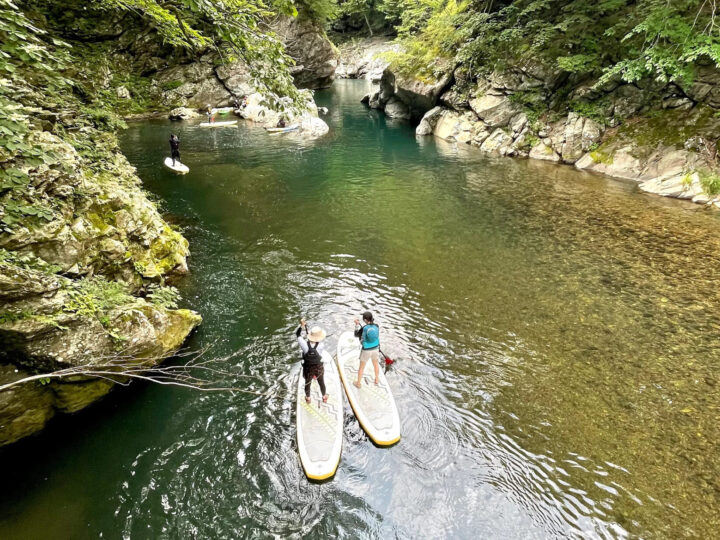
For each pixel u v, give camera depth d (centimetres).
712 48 1480
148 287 856
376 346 712
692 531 499
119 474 563
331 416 661
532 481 564
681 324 900
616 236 1346
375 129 3241
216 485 555
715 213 1502
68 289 593
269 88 733
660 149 1847
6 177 541
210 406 680
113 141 1139
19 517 503
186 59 3275
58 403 595
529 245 1294
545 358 800
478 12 2834
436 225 1459
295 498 543
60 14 2606
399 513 528
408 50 3325
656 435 631
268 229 1399
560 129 2277
